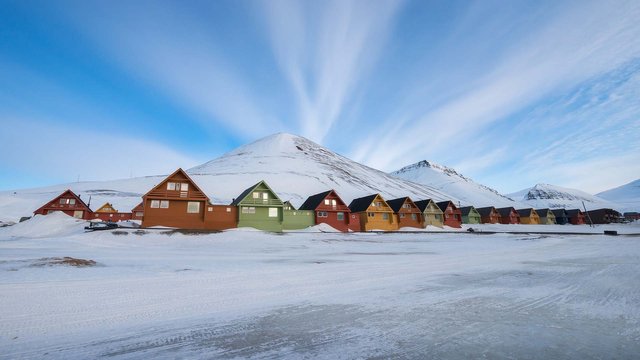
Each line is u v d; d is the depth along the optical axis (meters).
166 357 4.23
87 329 5.29
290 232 37.59
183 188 36.31
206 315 6.18
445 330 5.32
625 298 7.63
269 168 138.75
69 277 9.54
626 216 123.44
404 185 187.12
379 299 7.56
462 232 45.94
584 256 17.27
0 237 28.52
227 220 38.38
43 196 94.88
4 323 5.46
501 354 4.29
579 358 4.15
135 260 14.32
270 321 5.84
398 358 4.19
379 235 37.56
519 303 7.17
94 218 59.34
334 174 151.12
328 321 5.84
